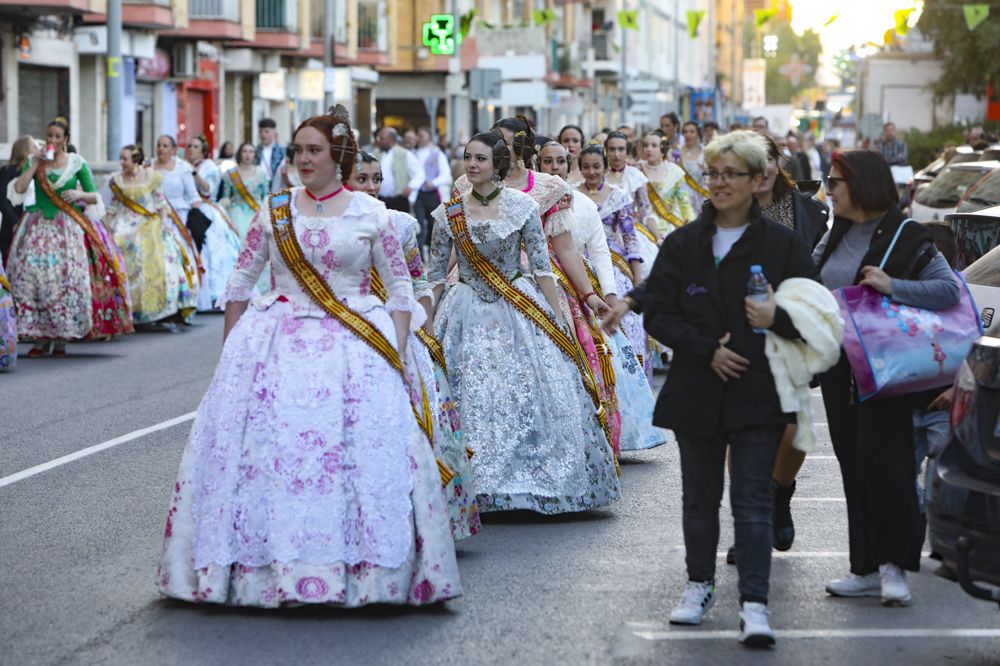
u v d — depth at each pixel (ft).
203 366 52.03
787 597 24.07
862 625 22.54
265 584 22.58
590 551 26.96
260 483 22.65
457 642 21.47
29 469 34.06
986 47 177.58
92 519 29.19
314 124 23.26
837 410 23.98
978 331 23.30
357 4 176.55
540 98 135.74
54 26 107.55
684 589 24.38
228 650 20.99
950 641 21.80
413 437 23.09
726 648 21.34
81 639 21.45
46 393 45.57
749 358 21.44
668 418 21.84
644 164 51.57
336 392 22.77
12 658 20.65
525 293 30.09
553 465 29.60
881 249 23.71
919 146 177.06
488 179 29.84
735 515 21.66
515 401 29.71
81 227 54.75
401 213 26.35
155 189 62.28
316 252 23.20
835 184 24.11
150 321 62.03
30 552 26.58
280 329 23.21
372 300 23.52
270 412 22.74
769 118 294.87
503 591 24.21
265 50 152.76
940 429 27.22
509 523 29.37
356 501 22.58
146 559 26.04
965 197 56.13
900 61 183.83
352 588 22.53
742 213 21.89
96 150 117.29
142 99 131.03
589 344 31.83
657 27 318.65
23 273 54.24
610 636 21.85
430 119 197.06
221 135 146.72
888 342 22.85
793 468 25.71
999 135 168.45
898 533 23.41
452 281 31.24
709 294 21.57
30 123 109.81
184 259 62.85
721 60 412.98
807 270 21.67
